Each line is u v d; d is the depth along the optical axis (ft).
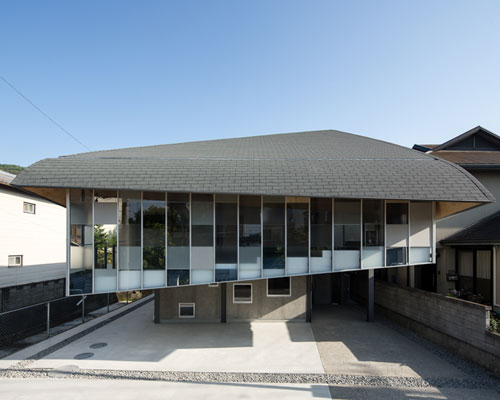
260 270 31.60
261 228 31.81
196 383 23.63
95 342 33.17
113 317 44.29
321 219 32.89
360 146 44.57
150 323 40.70
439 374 24.90
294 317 40.55
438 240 43.80
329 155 36.42
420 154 37.52
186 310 40.86
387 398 21.33
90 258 29.27
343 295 52.75
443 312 31.27
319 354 29.45
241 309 40.73
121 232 29.86
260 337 34.65
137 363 27.45
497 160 45.19
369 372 25.40
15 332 33.35
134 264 29.96
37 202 54.65
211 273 31.07
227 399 21.17
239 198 31.73
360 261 33.12
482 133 53.72
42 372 25.54
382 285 44.16
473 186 29.68
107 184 27.25
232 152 38.68
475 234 39.50
